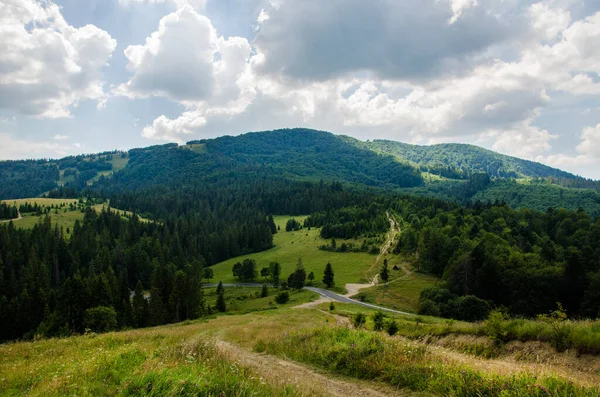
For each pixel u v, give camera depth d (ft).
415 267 406.21
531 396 29.71
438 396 34.24
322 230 637.30
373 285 359.87
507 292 287.07
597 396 28.50
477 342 60.75
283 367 48.98
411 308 280.51
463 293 292.81
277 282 424.46
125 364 34.86
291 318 142.51
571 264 265.34
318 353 52.60
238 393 27.37
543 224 515.09
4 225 510.58
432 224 491.31
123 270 440.86
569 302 261.03
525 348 52.49
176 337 81.20
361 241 578.25
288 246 628.69
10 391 28.96
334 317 156.25
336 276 418.10
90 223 631.15
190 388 26.53
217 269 554.87
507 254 337.93
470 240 398.83
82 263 471.21
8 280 355.77
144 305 270.87
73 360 42.75
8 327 279.49
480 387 32.24
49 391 27.02
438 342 67.56
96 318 237.45
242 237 653.30
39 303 292.40
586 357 45.32
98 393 26.30
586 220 467.11
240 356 54.85
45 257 430.20
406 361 42.91
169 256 513.86
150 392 25.55
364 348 48.96
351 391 38.34
